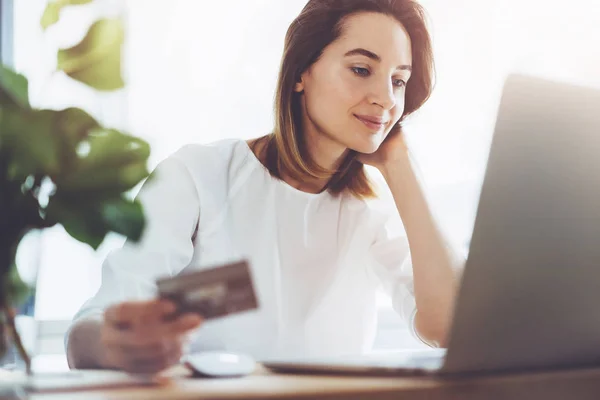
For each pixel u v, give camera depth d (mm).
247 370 739
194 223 1429
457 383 659
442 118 1936
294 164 1486
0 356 659
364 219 1563
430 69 1504
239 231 1464
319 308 1482
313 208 1522
